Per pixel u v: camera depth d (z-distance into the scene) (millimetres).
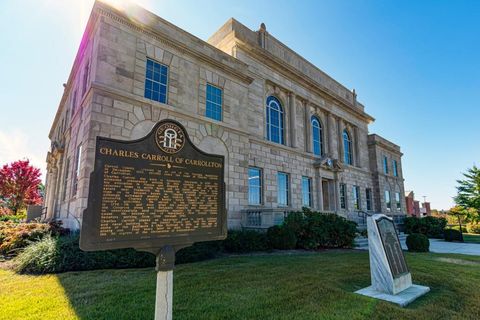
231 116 15289
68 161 14828
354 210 25594
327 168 22469
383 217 6578
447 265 8977
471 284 6605
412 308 5031
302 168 20547
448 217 37750
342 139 25906
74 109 15445
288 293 5512
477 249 14617
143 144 3641
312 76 24375
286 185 19234
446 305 5234
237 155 15125
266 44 19938
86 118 10773
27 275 6699
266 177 17578
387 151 32938
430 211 49469
